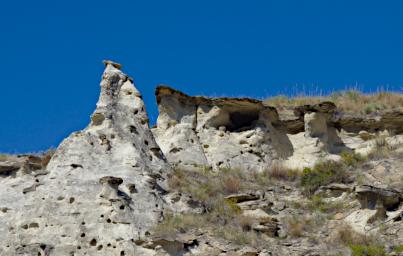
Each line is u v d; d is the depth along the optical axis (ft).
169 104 96.22
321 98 112.57
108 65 90.68
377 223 75.92
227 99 96.99
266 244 72.64
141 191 75.46
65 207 72.18
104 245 69.26
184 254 69.31
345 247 73.05
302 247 73.00
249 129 96.89
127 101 87.97
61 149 79.10
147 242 69.21
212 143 94.48
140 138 84.33
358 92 112.88
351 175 86.84
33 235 70.54
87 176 75.82
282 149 96.78
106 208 71.82
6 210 73.87
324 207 81.00
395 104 106.63
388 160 88.84
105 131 82.69
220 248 70.13
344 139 97.71
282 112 105.09
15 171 85.92
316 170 89.10
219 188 83.15
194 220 73.92
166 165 83.71
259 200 80.38
